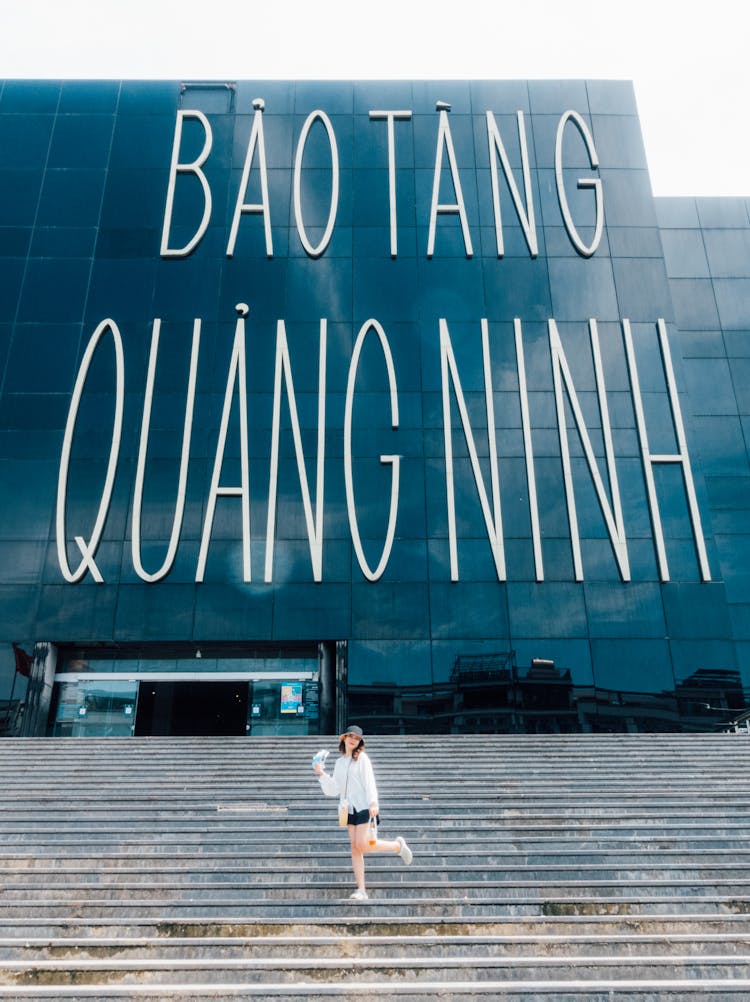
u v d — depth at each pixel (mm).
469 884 7047
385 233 22094
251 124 23250
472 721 17625
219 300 21219
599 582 18781
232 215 22188
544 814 8898
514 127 23359
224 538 19078
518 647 18219
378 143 23125
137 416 20000
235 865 7762
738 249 25438
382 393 20438
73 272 21422
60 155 22781
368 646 18281
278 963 5805
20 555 18734
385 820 8883
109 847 8172
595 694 17797
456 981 5723
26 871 7449
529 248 21953
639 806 9211
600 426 20188
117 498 19297
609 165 23016
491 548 19062
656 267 21844
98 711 18531
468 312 21250
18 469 19406
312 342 20844
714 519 22406
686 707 17672
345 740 7059
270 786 10672
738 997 5480
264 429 19984
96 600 18469
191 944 6098
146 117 23297
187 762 12492
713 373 23938
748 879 7207
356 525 19203
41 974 5789
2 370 20281
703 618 18438
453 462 19844
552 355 20812
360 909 6699
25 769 11945
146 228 21969
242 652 19109
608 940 6109
